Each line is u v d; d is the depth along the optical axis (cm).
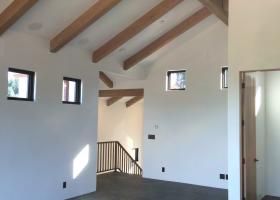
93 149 691
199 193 689
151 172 834
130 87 895
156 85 843
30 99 561
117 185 754
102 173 898
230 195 503
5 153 512
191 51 794
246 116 539
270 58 482
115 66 759
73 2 512
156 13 607
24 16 500
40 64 572
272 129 663
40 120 571
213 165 750
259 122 621
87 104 677
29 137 552
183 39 772
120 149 1033
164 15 638
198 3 650
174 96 813
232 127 507
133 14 607
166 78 830
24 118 543
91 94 687
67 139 627
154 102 844
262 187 640
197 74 784
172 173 803
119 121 1151
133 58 775
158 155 826
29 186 551
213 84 761
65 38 571
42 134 575
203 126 768
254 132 586
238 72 507
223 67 752
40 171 571
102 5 529
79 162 654
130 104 1148
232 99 510
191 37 780
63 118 619
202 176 763
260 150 627
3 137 509
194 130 780
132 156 1187
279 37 478
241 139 511
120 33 656
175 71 823
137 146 1200
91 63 688
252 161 571
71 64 638
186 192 696
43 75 578
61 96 614
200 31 768
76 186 647
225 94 744
